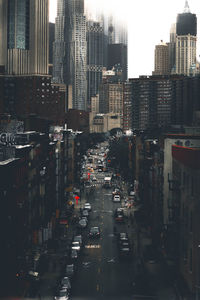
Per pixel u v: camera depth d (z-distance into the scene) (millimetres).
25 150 91812
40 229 108125
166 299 71625
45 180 119875
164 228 93125
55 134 161625
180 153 76938
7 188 74250
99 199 189375
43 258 97188
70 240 116188
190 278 67312
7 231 73188
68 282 78500
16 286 78375
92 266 93812
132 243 111812
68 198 179375
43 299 73875
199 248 65000
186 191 71500
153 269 89250
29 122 133500
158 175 108938
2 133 97125
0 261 69125
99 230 122750
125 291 77000
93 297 73688
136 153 194375
